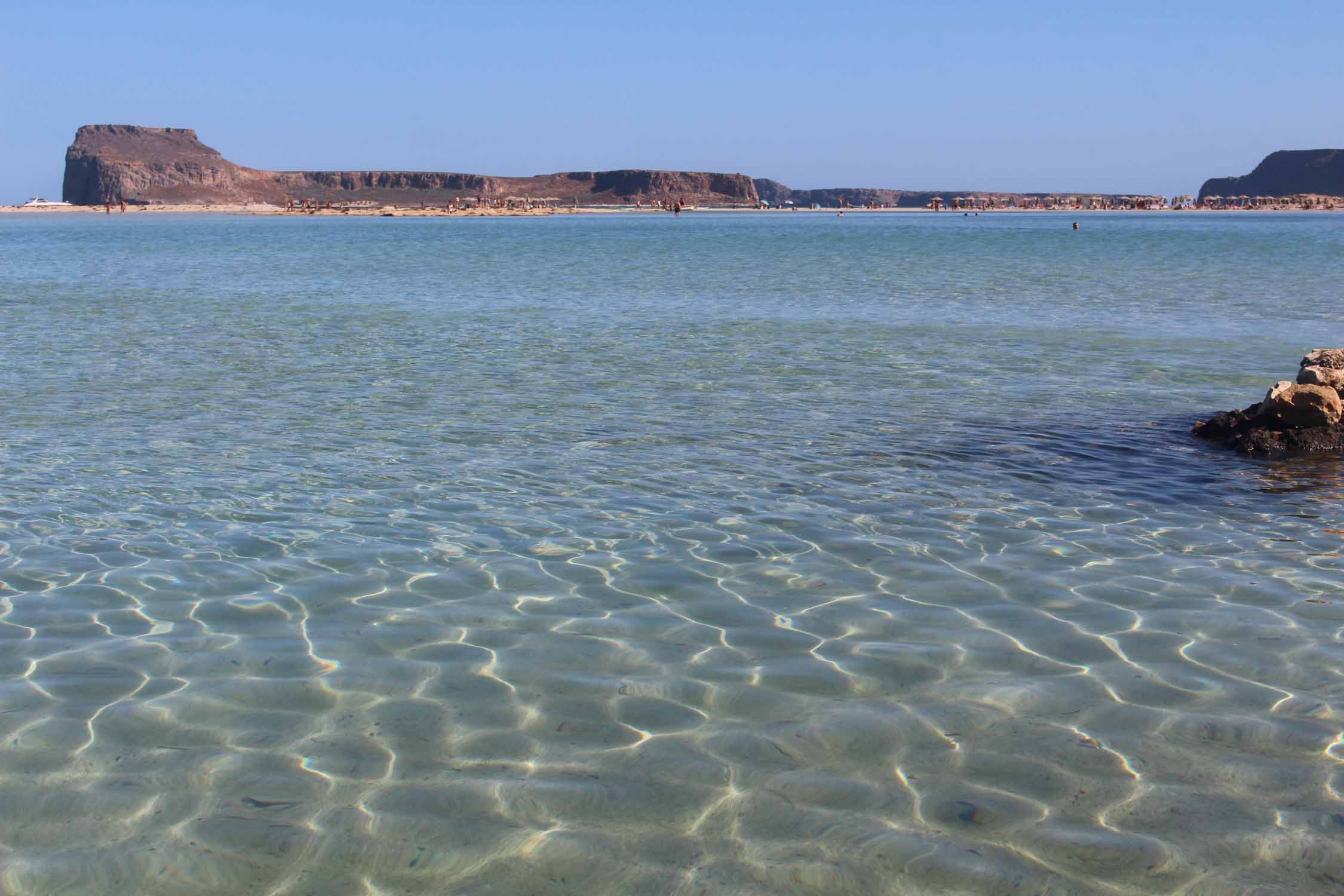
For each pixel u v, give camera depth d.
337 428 13.35
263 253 64.00
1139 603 7.65
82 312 27.59
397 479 10.91
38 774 5.25
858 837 4.77
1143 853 4.66
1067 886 4.43
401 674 6.41
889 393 16.02
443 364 18.59
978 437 13.09
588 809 4.98
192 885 4.43
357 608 7.46
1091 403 15.32
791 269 46.19
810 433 13.26
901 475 11.28
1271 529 9.44
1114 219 197.38
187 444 12.38
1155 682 6.34
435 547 8.80
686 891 4.40
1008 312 27.59
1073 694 6.19
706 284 37.31
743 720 5.86
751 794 5.11
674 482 10.91
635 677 6.40
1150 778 5.27
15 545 8.74
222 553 8.61
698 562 8.50
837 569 8.34
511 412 14.42
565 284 37.75
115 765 5.34
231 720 5.81
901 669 6.53
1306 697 6.14
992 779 5.26
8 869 4.51
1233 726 5.80
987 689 6.25
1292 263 49.50
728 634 7.07
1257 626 7.21
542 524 9.46
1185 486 10.91
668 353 20.05
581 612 7.43
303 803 5.02
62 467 11.29
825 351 20.34
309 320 25.77
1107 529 9.42
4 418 13.79
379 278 40.88
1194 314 26.84
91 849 4.66
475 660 6.62
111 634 6.96
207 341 21.61
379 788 5.15
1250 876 4.50
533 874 4.51
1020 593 7.84
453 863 4.58
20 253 63.81
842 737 5.67
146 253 63.78
